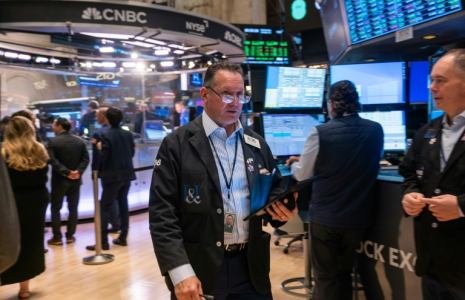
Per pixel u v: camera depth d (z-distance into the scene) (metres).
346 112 2.63
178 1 9.95
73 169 4.98
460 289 1.83
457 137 1.82
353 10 3.62
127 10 4.66
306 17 8.45
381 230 2.70
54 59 6.34
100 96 8.31
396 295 2.62
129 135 4.98
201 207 1.59
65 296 3.50
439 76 1.83
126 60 6.65
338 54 4.29
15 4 4.46
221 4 10.44
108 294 3.53
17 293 3.60
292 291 3.44
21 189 3.32
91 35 5.09
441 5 2.86
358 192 2.60
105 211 4.77
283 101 3.93
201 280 1.59
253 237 1.66
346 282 2.77
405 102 3.67
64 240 5.25
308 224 3.07
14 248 1.31
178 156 1.64
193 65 6.79
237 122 1.73
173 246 1.50
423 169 1.93
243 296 1.67
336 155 2.56
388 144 3.62
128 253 4.64
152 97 8.33
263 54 8.52
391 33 3.31
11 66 6.08
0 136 5.16
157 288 3.64
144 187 6.91
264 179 1.68
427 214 1.90
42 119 6.55
